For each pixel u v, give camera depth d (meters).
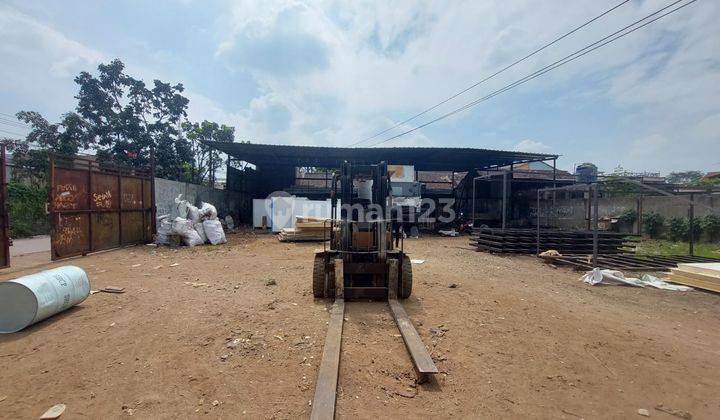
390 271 6.71
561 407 3.47
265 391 3.63
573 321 5.88
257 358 4.33
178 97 25.36
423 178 34.22
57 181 10.45
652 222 18.62
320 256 7.21
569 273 10.05
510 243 13.51
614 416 3.36
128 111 24.16
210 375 3.93
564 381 3.96
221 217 22.48
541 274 9.81
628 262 11.12
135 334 5.02
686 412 3.44
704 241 16.72
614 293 7.89
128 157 23.80
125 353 4.43
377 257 6.99
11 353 4.42
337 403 3.44
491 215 25.94
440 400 3.54
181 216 15.16
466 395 3.64
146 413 3.27
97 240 12.21
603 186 17.25
